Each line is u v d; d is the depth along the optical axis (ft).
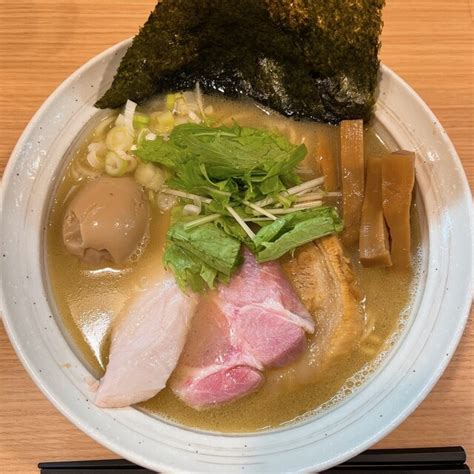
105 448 0.81
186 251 0.83
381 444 0.82
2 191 0.80
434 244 0.85
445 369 0.81
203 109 0.95
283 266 0.86
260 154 0.84
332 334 0.82
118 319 0.84
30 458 0.80
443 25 1.02
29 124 0.84
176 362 0.81
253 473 0.72
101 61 0.87
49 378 0.75
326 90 0.89
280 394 0.82
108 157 0.90
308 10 0.81
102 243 0.83
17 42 0.99
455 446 0.82
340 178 0.89
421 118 0.88
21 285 0.80
